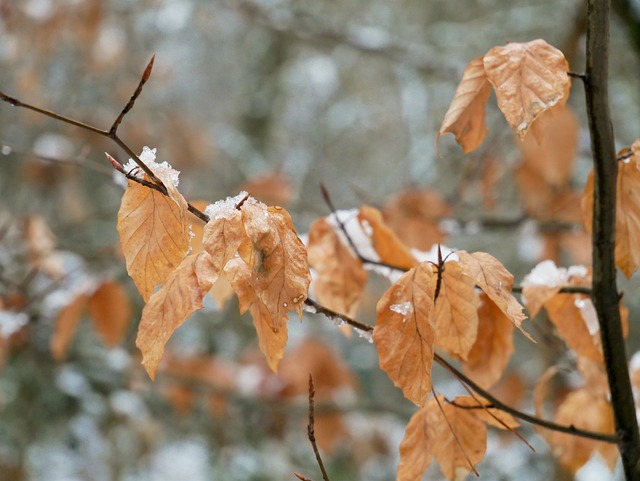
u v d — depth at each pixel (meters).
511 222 3.23
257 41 6.87
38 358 4.21
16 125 5.76
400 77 5.76
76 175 4.95
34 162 4.83
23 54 4.34
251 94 7.04
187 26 6.41
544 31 5.57
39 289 3.35
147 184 1.08
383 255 1.65
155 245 1.09
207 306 5.23
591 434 1.39
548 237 3.24
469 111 1.30
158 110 5.64
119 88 5.29
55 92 5.58
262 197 3.31
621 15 3.25
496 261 1.19
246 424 4.87
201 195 3.72
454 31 5.82
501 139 3.82
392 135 6.96
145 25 5.71
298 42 6.46
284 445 4.98
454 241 5.52
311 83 6.46
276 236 1.07
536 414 1.74
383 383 6.29
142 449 4.71
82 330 5.33
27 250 2.98
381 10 6.54
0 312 2.93
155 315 1.12
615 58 5.20
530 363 5.62
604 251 1.34
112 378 4.47
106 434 4.84
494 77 1.17
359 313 4.67
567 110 2.71
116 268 3.11
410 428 1.40
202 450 5.37
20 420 4.92
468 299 1.25
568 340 1.57
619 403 1.40
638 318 5.88
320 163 6.60
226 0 4.98
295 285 1.06
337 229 1.64
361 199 3.06
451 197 3.53
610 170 1.30
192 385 4.27
